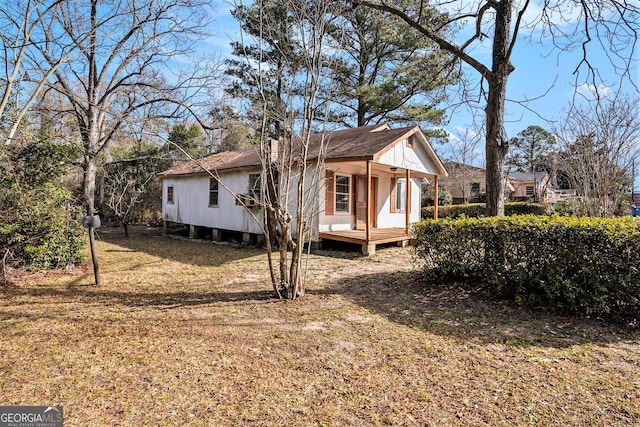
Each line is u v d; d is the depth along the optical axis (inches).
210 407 98.1
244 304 196.5
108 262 336.5
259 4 202.1
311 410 96.7
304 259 345.1
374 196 504.7
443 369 120.2
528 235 183.2
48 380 112.6
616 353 131.8
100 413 95.0
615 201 370.0
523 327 158.9
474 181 1157.1
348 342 143.6
